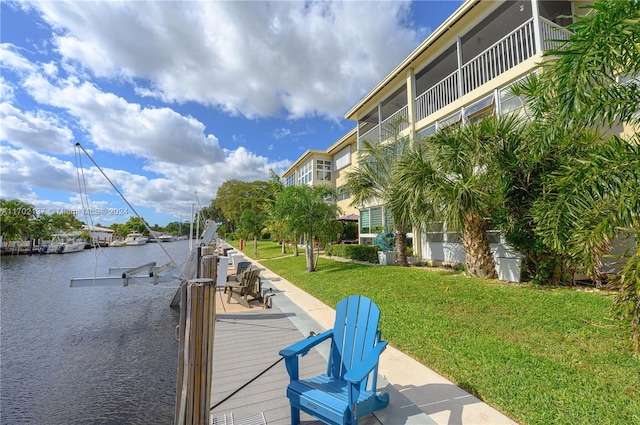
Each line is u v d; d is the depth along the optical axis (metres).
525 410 2.75
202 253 6.61
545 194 5.04
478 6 9.98
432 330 4.93
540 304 5.70
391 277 9.42
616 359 3.59
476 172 7.66
